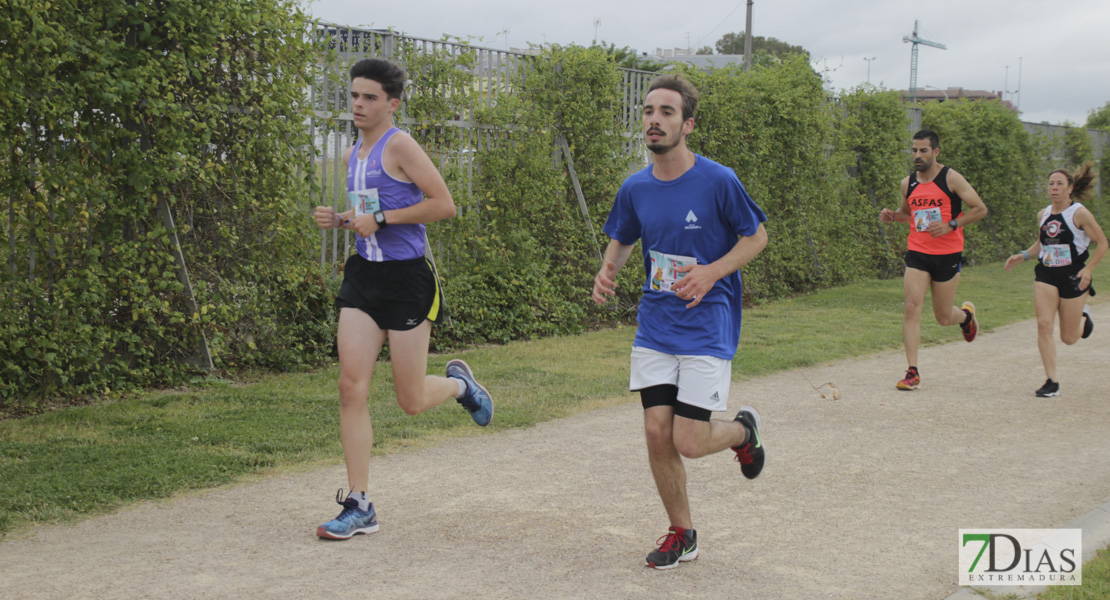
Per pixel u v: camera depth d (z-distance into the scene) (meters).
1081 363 9.36
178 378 7.59
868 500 4.91
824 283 15.95
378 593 3.62
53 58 6.52
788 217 15.13
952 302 8.33
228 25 7.54
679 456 4.01
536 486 5.12
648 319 4.05
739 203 3.91
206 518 4.49
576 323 10.96
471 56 10.01
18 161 6.61
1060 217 7.83
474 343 9.95
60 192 6.81
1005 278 17.89
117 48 6.89
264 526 4.40
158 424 6.15
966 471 5.50
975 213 7.96
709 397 3.90
